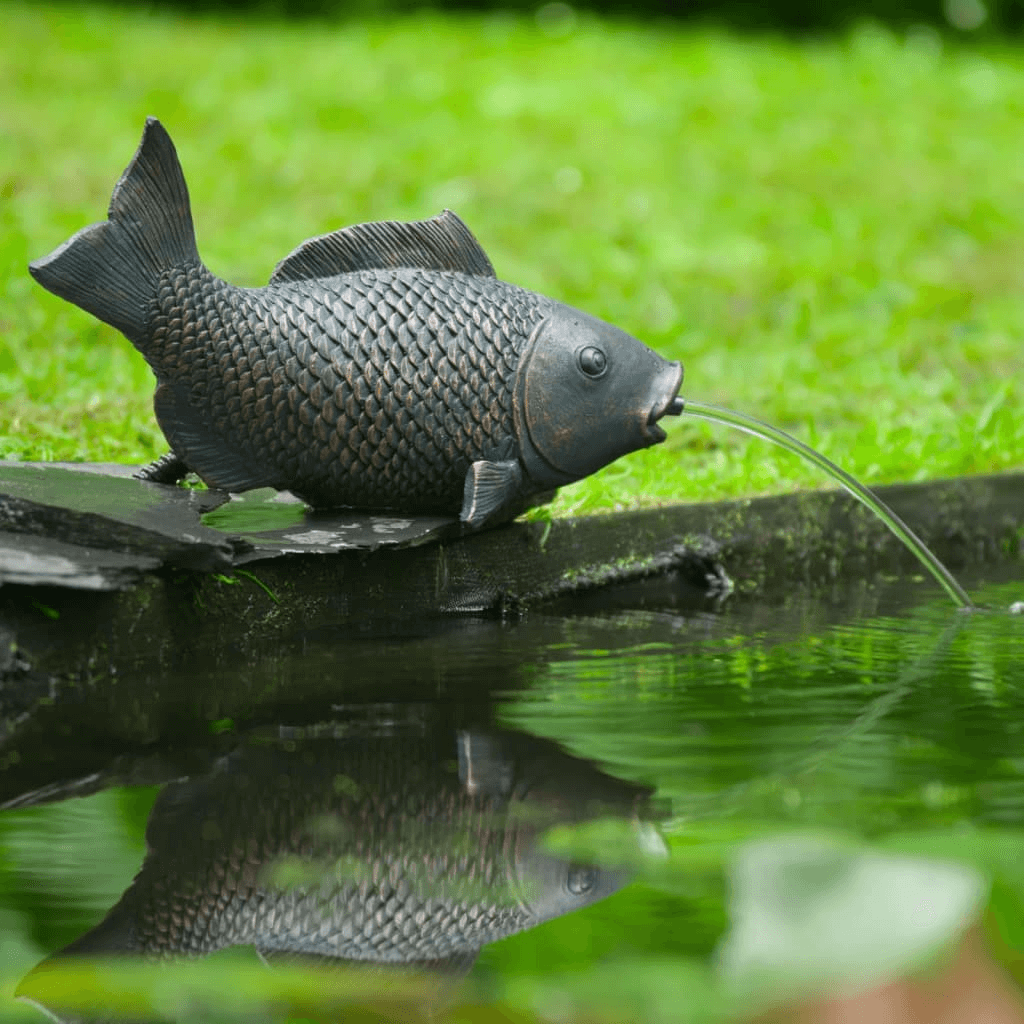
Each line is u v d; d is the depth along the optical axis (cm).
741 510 904
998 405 1130
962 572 958
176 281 643
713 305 1538
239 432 670
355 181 1827
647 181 1942
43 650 595
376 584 732
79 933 360
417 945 353
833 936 131
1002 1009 128
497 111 2189
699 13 3459
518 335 687
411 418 676
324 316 668
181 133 1994
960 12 3441
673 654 681
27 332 1205
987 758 502
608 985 249
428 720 558
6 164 1742
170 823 444
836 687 615
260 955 349
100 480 693
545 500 768
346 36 2733
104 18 2683
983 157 2189
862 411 1178
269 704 580
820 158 2100
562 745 523
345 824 444
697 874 393
